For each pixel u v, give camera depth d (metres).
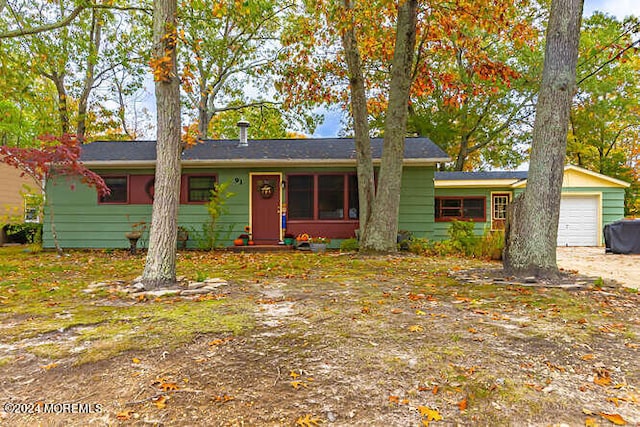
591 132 20.17
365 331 3.25
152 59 5.23
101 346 2.92
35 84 17.95
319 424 1.91
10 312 3.96
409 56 8.97
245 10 9.91
